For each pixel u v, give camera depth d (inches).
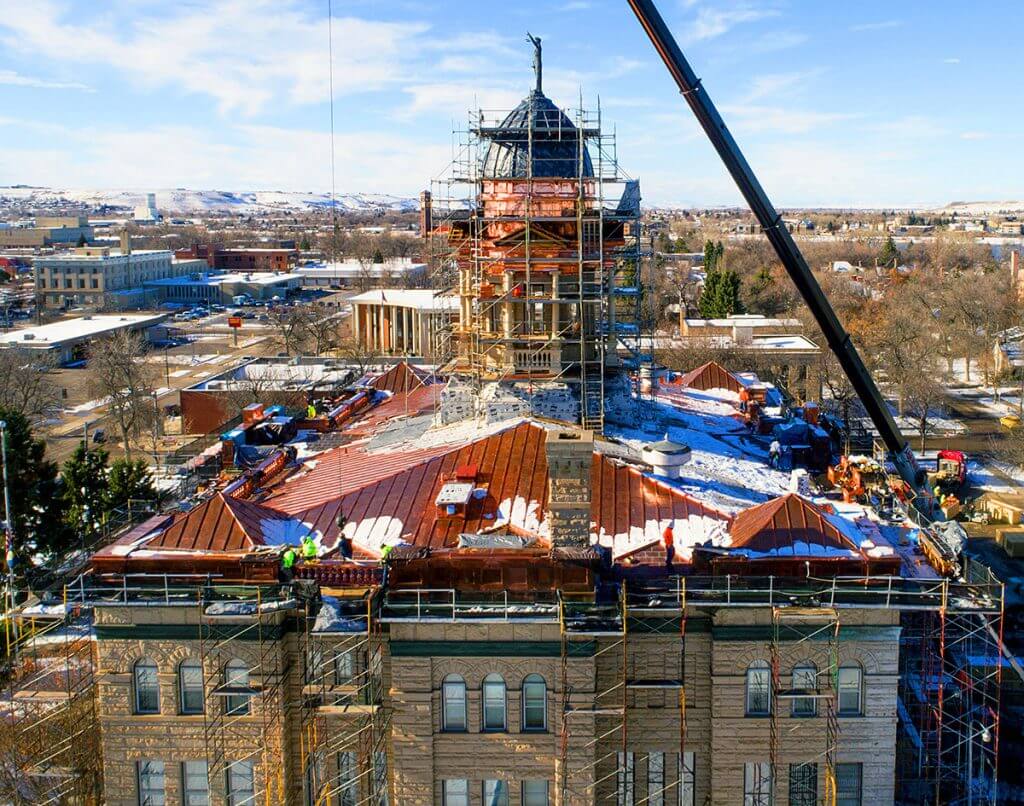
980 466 4717.0
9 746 1904.5
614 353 2306.8
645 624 1528.1
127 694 1566.2
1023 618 2945.4
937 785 1665.8
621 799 1590.8
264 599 1553.9
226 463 2380.7
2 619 2278.5
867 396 2544.3
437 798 1558.8
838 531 1619.1
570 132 2174.0
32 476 3073.3
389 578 1537.9
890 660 1525.6
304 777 1601.9
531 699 1541.6
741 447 2379.4
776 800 1540.4
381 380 3110.2
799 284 2372.0
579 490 1546.5
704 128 2226.9
